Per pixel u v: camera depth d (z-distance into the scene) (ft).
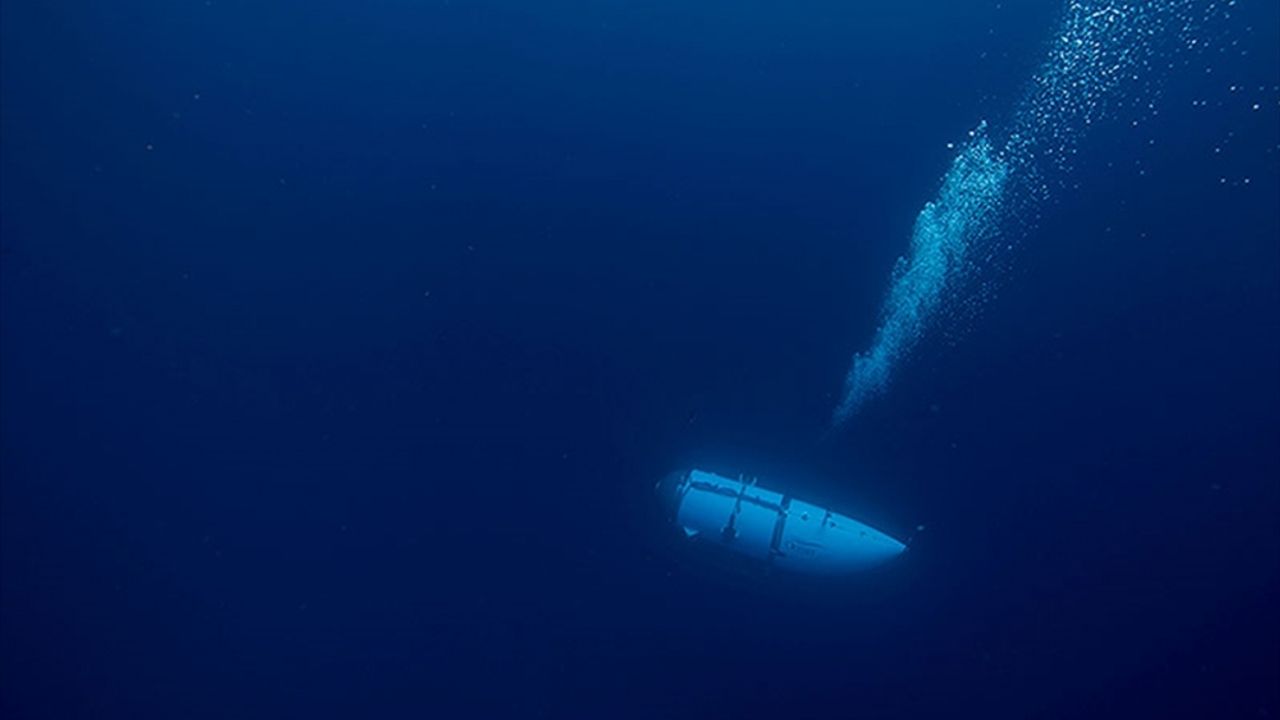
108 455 34.09
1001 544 30.01
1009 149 43.32
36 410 35.42
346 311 38.81
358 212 42.88
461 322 38.24
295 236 41.81
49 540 31.73
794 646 28.50
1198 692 25.48
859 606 29.45
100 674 28.22
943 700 26.55
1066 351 35.19
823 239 41.19
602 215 42.63
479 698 27.63
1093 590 28.25
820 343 37.01
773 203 42.98
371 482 33.32
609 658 28.37
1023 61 47.52
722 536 30.96
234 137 46.16
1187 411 32.73
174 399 36.06
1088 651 26.91
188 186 43.75
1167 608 27.48
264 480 33.55
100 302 38.99
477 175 44.42
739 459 33.50
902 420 34.24
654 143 45.98
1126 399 33.55
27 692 27.73
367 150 45.75
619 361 36.68
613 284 39.55
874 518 31.42
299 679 28.22
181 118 46.73
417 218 42.57
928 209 41.63
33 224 41.14
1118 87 44.19
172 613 29.91
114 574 30.83
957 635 28.07
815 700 26.99
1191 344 34.50
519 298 39.06
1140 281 37.09
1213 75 43.09
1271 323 34.42
